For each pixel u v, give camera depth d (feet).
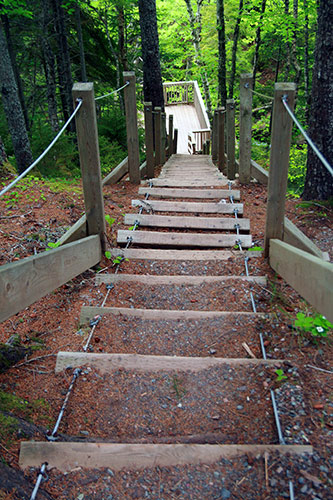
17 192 16.65
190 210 15.89
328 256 12.57
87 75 43.73
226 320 8.89
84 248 10.36
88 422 6.23
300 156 33.24
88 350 7.99
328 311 6.47
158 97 35.37
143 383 7.02
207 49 58.85
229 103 20.17
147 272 11.77
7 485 4.84
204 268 11.89
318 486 4.88
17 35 35.53
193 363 7.36
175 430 6.12
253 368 7.11
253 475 5.13
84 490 5.06
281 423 5.88
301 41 50.01
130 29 52.08
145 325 8.92
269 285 10.37
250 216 15.74
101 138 30.55
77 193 17.33
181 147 61.31
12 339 7.93
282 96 9.88
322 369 6.96
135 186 19.58
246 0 46.32
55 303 9.78
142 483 5.15
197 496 4.97
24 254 11.87
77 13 33.30
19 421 5.88
